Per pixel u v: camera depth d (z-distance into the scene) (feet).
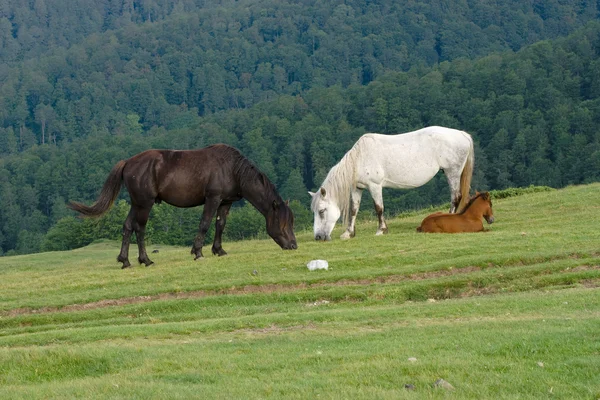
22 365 32.04
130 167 57.88
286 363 30.42
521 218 69.72
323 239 63.31
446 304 41.32
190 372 29.91
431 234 62.34
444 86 356.59
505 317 37.11
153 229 211.41
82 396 27.27
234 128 371.97
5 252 295.89
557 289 45.19
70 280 55.83
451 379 27.22
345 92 402.52
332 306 45.29
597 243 54.08
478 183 262.67
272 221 60.03
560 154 261.65
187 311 46.65
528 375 27.30
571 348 29.86
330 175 63.36
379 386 26.96
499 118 297.12
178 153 58.49
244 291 49.70
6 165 362.74
